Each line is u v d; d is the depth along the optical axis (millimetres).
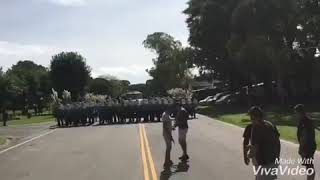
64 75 119125
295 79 72312
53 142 31875
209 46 80938
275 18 66625
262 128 10375
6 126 54781
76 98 118875
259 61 64938
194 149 23641
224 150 23016
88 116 50469
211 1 79188
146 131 36438
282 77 68125
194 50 84625
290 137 27906
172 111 31641
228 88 90625
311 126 13211
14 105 103438
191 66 86000
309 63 69438
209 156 20938
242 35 69375
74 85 119750
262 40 64812
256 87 79875
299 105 13266
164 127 19031
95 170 18516
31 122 65125
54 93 72688
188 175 16156
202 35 80625
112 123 49094
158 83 136250
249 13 67438
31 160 22828
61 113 50312
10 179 17375
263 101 71812
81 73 120500
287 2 65562
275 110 57844
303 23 67188
